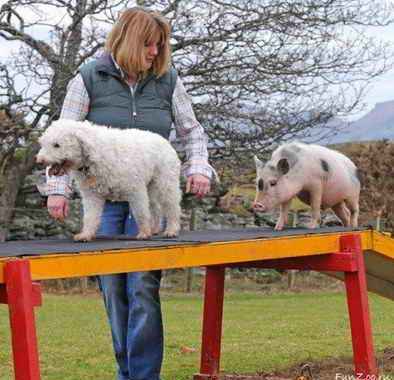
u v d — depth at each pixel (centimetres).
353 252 591
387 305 1355
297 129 1628
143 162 502
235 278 1770
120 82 539
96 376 695
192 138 570
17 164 1680
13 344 367
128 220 545
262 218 1784
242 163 1650
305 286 1736
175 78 561
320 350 837
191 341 903
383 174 1834
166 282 1717
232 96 1594
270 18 1543
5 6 1551
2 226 1628
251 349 844
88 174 486
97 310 1282
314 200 712
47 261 381
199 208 1792
